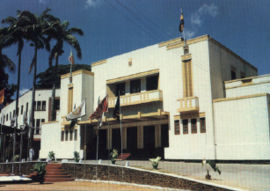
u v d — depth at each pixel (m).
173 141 24.62
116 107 23.66
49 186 18.41
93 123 30.00
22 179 20.62
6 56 37.34
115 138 30.81
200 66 24.06
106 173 19.66
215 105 22.80
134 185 17.61
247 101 21.17
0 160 33.62
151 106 27.12
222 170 18.23
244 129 20.98
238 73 28.89
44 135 35.59
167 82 26.12
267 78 23.14
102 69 32.00
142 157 26.83
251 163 20.14
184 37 25.55
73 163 22.47
